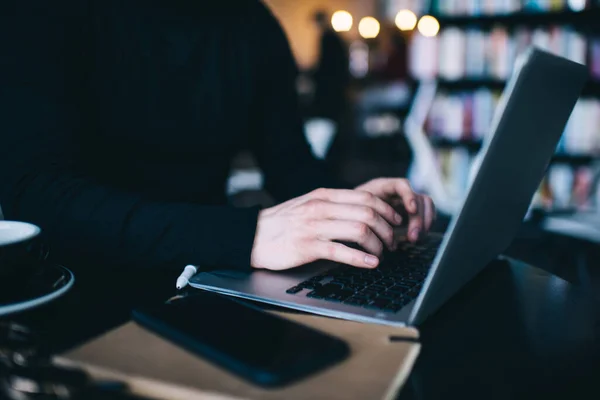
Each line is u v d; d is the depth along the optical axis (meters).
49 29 0.81
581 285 1.89
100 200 0.69
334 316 0.52
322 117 5.72
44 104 0.76
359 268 0.68
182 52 1.01
